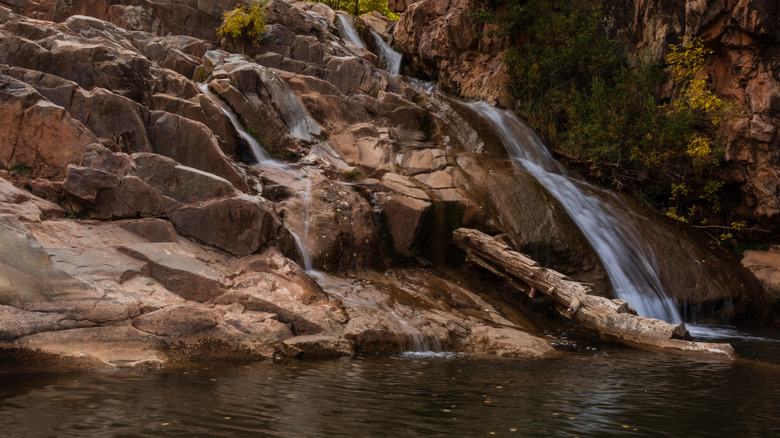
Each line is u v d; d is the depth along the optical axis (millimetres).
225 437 4801
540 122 19766
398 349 9406
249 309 9031
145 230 9875
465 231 13562
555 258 14023
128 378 6719
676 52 18078
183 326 8141
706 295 14656
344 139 16469
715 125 17875
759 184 17203
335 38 21781
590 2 21719
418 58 25203
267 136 14844
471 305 11836
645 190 18953
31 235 8023
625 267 14430
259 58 18625
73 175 9859
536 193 14906
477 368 8172
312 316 9102
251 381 6793
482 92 21984
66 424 4953
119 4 18219
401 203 13289
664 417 5914
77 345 7359
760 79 17031
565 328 12500
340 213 12602
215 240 10344
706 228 18656
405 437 4977
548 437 5148
